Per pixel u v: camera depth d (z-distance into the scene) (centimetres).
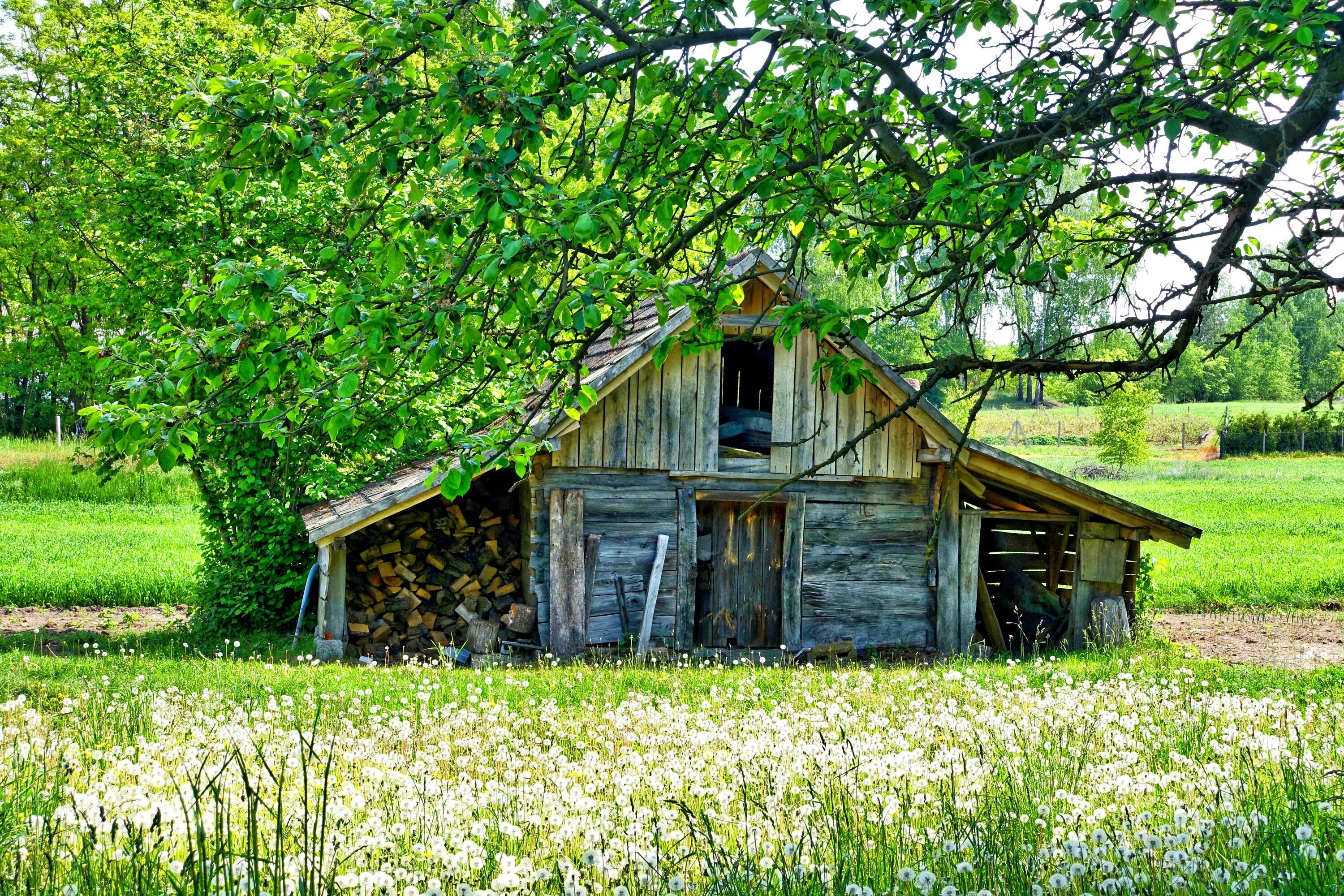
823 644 1636
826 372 1534
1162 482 5453
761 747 675
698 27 548
